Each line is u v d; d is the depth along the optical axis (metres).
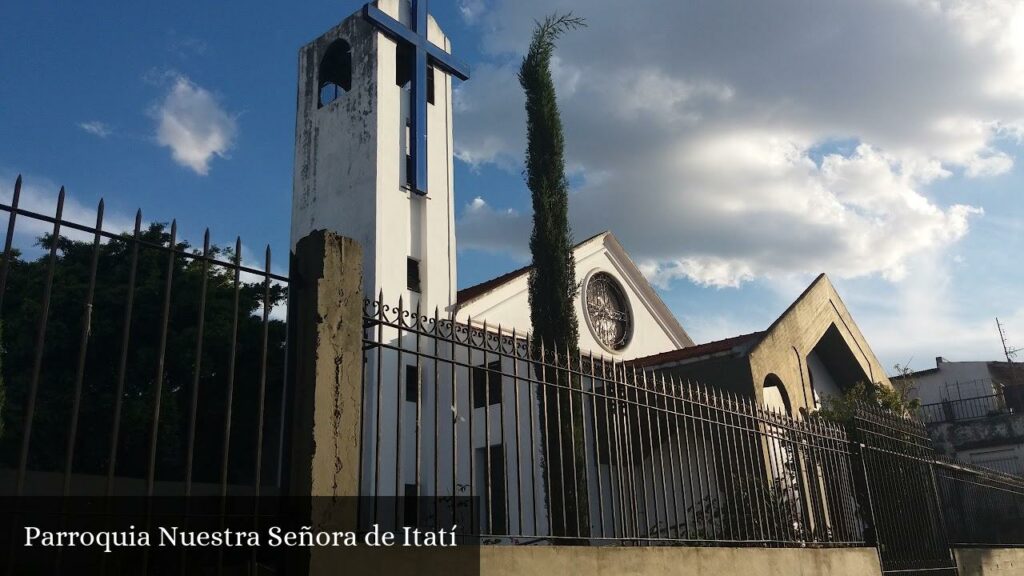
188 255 4.63
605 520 10.79
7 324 17.05
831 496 10.12
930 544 11.73
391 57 20.56
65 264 19.17
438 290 19.27
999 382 36.53
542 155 10.77
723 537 8.24
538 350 7.51
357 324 5.41
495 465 14.44
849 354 21.44
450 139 21.56
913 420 13.02
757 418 9.19
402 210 19.30
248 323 19.42
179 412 17.70
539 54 11.37
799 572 8.75
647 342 23.16
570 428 6.86
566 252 10.26
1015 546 14.70
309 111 21.33
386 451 13.61
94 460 16.58
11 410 15.64
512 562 5.70
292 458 4.91
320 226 19.64
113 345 17.86
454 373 5.66
